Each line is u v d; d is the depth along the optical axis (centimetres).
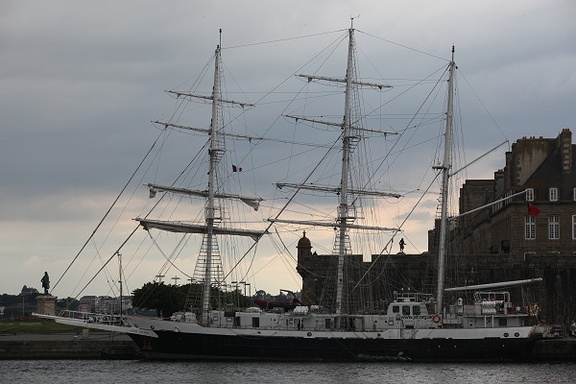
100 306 13138
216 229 11169
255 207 11375
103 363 10194
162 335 10381
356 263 12362
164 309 13312
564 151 14612
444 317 10506
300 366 9906
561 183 14500
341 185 11331
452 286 12656
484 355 10331
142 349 10456
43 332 12350
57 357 10662
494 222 16112
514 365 10119
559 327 12300
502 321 10438
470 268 13275
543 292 13225
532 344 10369
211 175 11162
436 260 12800
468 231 18275
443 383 8638
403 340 10350
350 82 11250
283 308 11375
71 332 12331
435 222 14250
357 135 11300
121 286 11219
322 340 10350
